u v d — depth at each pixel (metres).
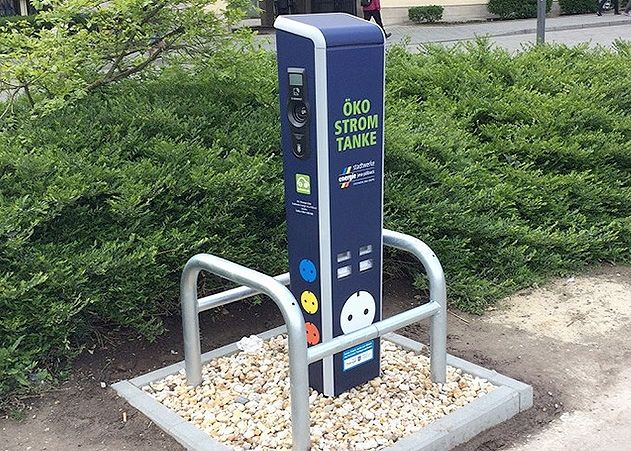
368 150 3.12
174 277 4.00
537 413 3.40
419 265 4.78
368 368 3.40
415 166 4.88
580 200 5.35
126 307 3.75
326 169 2.99
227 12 4.64
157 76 5.00
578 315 4.45
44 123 4.38
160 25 4.52
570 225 5.21
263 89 4.95
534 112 5.73
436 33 19.72
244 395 3.38
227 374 3.57
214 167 4.19
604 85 6.28
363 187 3.14
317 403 3.26
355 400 3.29
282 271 4.23
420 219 4.63
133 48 4.66
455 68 6.38
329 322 3.18
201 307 3.36
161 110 4.40
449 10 23.47
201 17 4.50
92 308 3.77
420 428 3.10
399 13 22.80
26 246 3.68
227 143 4.49
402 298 4.70
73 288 3.58
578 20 22.58
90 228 3.90
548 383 3.65
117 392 3.48
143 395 3.40
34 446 3.14
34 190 3.81
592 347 4.05
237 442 3.01
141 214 3.87
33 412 3.39
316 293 3.17
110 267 3.63
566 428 3.29
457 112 5.88
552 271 5.02
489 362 3.85
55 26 4.59
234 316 4.29
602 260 5.30
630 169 5.74
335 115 2.96
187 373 3.45
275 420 3.15
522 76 6.49
